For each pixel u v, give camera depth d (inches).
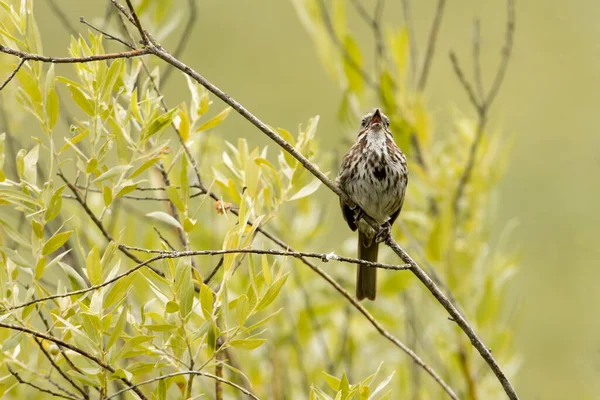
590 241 628.7
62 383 380.2
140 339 293.3
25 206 308.5
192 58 690.8
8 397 374.6
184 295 294.0
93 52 319.6
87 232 409.1
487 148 470.0
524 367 549.0
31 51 318.0
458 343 435.5
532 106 679.1
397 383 429.4
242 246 302.5
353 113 477.7
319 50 481.1
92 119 318.0
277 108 685.3
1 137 314.0
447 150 484.1
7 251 303.9
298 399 426.0
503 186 646.5
